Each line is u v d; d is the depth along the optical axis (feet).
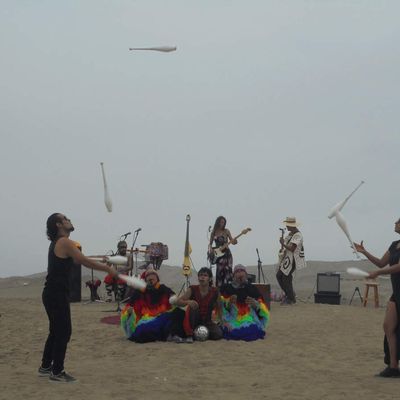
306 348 29.07
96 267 20.07
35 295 65.82
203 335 30.42
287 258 48.34
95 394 20.04
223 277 42.27
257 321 31.42
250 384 21.79
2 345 29.96
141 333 30.19
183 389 20.94
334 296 52.70
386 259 22.90
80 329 34.47
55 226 21.30
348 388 21.18
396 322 22.56
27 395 19.74
